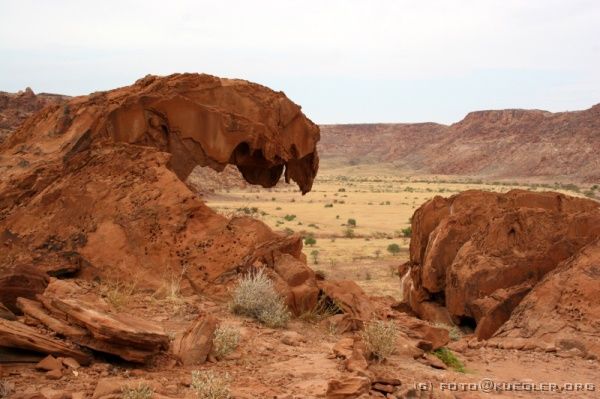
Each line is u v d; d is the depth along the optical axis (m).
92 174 14.45
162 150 16.34
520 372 12.59
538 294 17.17
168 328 10.77
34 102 89.38
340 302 13.98
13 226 13.61
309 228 69.06
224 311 12.52
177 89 16.67
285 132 19.34
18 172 14.59
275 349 10.57
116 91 16.42
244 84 18.31
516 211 19.98
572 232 19.28
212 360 9.45
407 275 23.91
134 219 13.84
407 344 11.59
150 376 8.36
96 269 13.23
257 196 116.75
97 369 8.28
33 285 10.41
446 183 189.62
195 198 14.38
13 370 7.96
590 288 16.59
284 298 13.16
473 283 19.16
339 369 9.46
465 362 13.12
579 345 15.10
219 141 17.31
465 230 21.47
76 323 8.84
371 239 61.53
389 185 177.88
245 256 13.86
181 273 13.36
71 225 13.74
